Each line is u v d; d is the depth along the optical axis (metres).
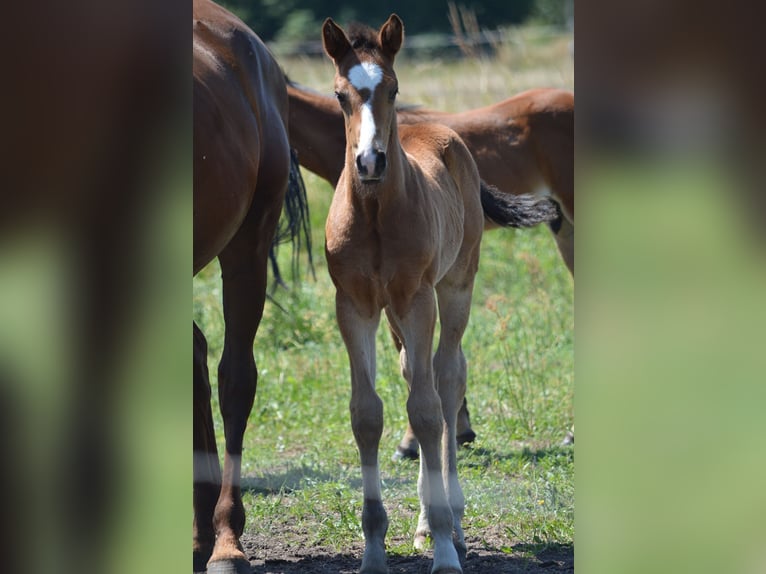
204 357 8.80
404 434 12.35
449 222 9.03
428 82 25.55
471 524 9.59
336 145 12.97
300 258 19.19
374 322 8.42
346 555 8.83
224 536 8.10
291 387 14.00
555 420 12.82
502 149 13.84
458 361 9.30
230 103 8.86
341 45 8.12
